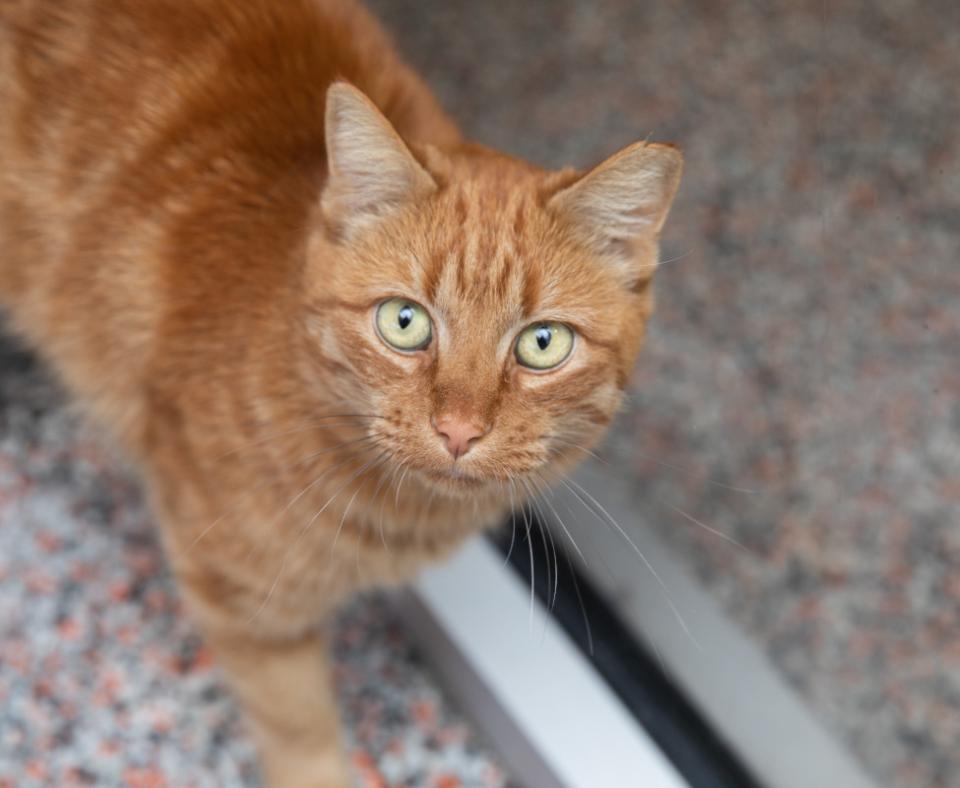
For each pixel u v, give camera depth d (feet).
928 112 6.70
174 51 5.49
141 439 5.86
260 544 5.04
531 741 5.98
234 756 6.22
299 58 5.47
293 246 4.96
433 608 6.43
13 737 6.14
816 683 6.40
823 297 7.32
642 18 9.47
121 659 6.53
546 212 4.43
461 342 4.35
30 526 7.04
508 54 9.61
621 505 7.09
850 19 7.50
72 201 5.62
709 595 6.83
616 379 4.74
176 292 5.24
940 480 6.41
